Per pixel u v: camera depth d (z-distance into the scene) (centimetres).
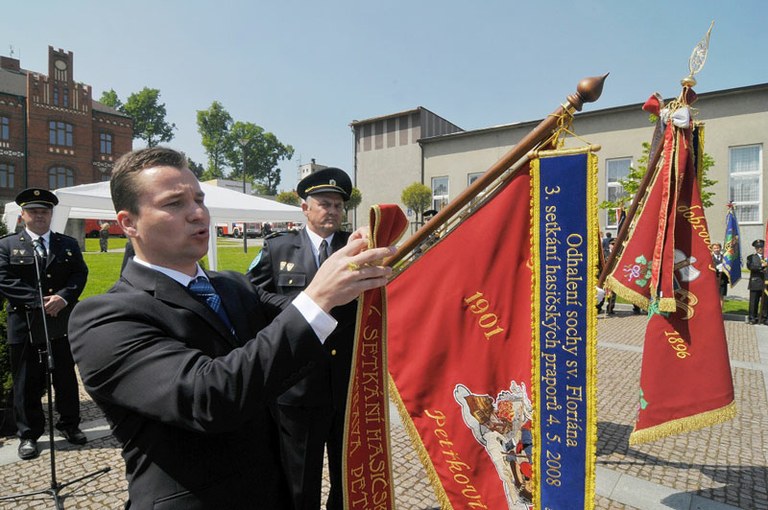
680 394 287
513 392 149
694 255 293
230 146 7119
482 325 154
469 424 155
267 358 93
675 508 296
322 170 311
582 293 134
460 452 156
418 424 161
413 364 163
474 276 154
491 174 138
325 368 234
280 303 154
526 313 147
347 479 135
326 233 311
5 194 3431
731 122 1578
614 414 464
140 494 108
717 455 373
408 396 163
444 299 159
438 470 159
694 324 289
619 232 328
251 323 139
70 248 416
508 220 149
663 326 293
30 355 368
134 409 98
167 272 122
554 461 139
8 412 413
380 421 142
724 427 429
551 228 137
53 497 298
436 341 160
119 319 105
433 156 2314
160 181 117
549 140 138
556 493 139
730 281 980
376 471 142
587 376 134
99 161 3838
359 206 2686
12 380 397
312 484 237
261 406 94
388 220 121
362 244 106
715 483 328
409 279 166
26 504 298
